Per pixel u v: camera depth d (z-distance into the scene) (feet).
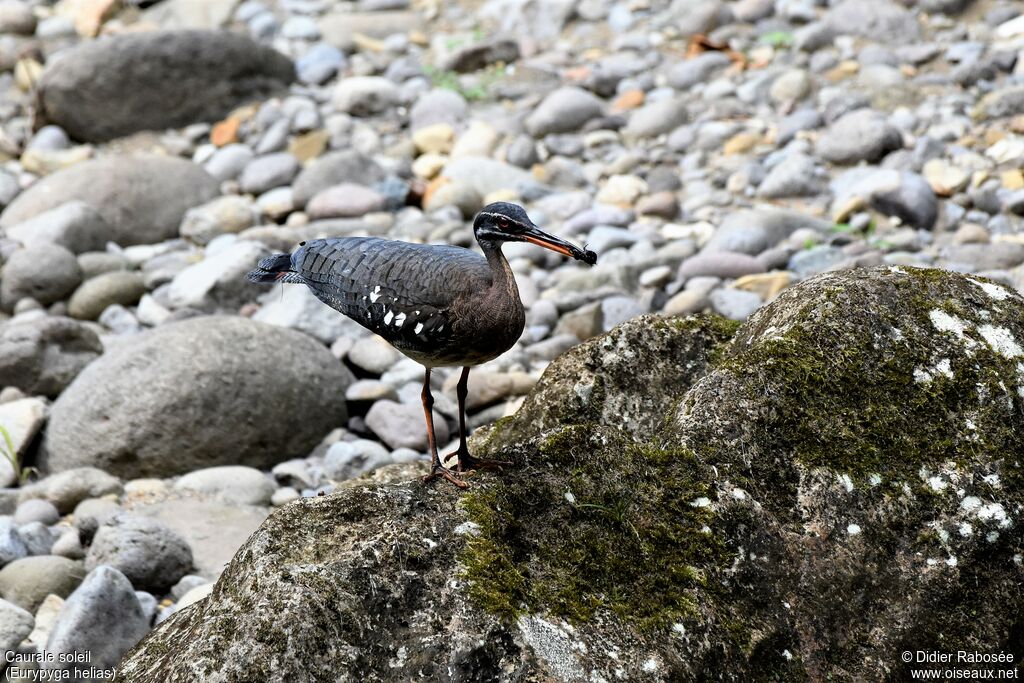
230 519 37.58
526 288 50.11
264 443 41.83
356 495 23.06
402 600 21.74
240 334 43.14
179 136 66.69
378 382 44.37
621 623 22.61
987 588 24.07
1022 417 25.64
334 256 28.07
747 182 56.54
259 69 68.74
